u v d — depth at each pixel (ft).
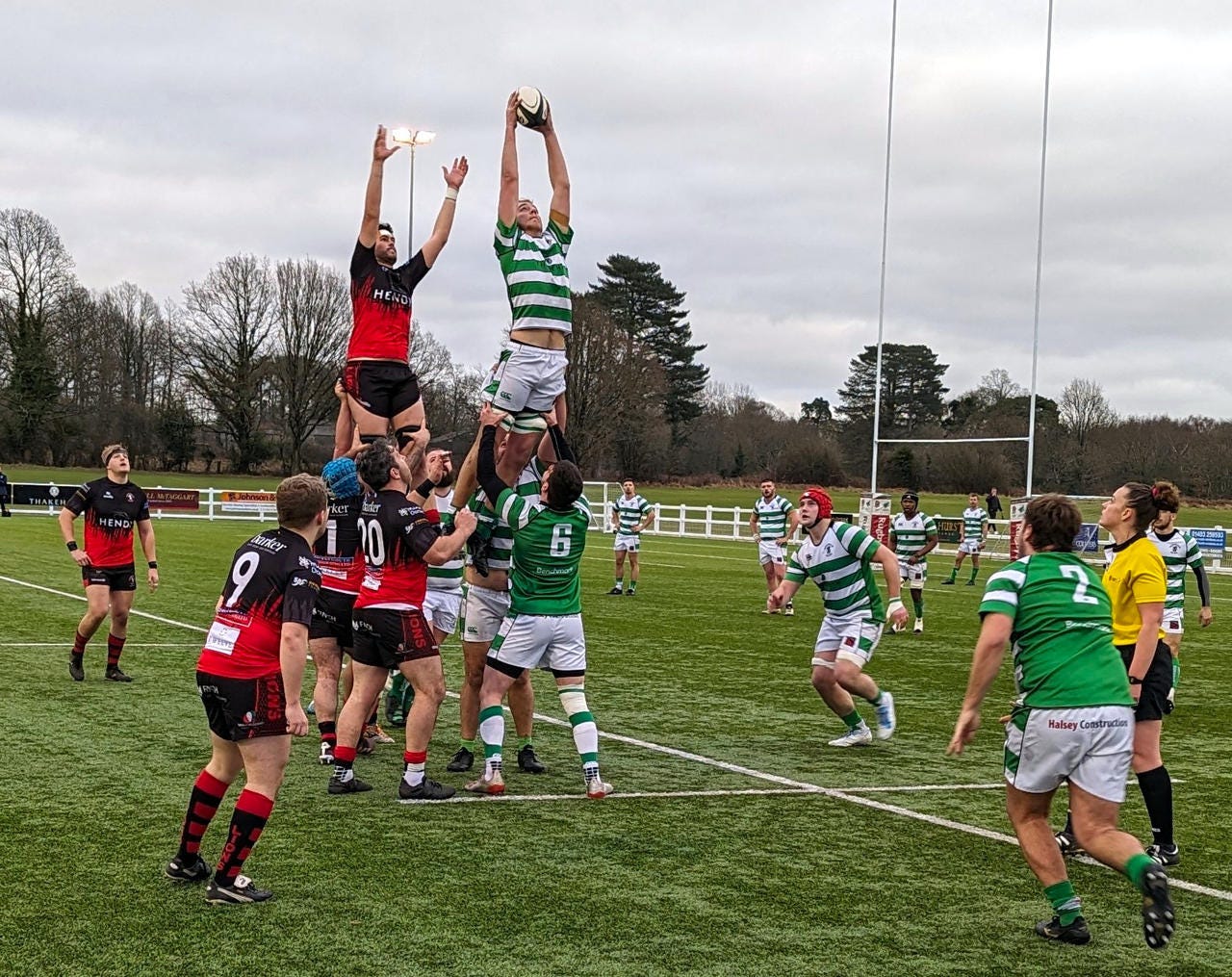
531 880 19.17
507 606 26.99
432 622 30.63
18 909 17.31
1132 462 158.20
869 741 30.99
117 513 36.70
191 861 18.60
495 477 24.90
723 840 21.75
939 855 21.17
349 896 18.19
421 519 23.48
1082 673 16.69
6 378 219.82
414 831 21.95
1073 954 16.66
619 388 227.20
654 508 145.28
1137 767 21.35
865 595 30.63
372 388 29.89
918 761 29.09
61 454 225.76
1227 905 18.99
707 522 139.33
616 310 258.78
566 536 24.59
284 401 220.64
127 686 36.50
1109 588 21.27
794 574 30.94
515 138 25.43
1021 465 129.59
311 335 220.02
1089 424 162.91
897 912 18.15
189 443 226.17
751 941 16.67
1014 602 17.10
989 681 16.99
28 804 23.12
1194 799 26.30
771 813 23.77
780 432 243.40
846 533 30.25
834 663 30.55
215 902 17.70
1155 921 15.57
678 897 18.51
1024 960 16.37
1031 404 95.14
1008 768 17.39
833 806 24.49
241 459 222.07
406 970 15.30
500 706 24.93
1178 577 35.53
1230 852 22.08
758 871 19.93
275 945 16.07
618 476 238.68
